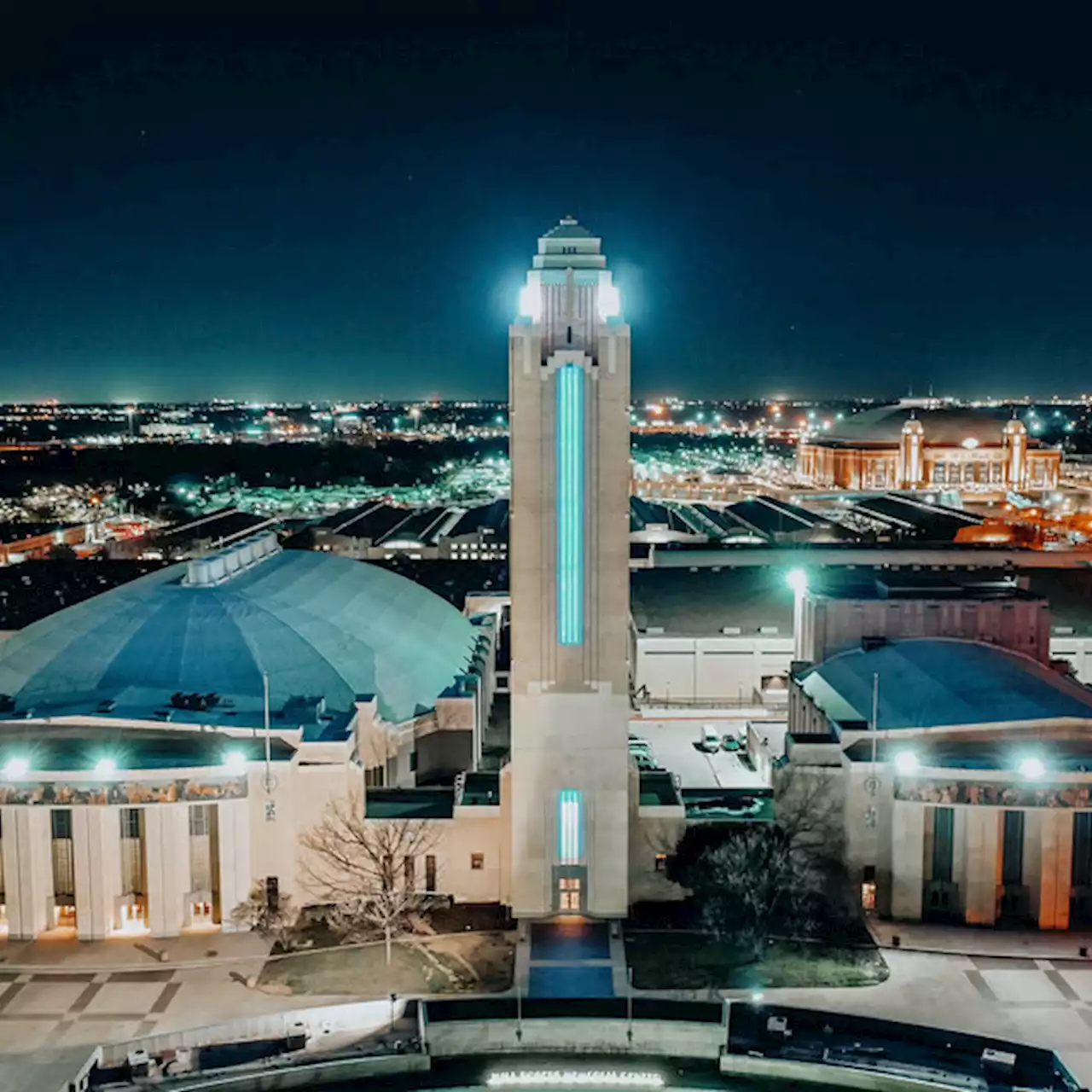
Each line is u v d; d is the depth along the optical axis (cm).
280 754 11856
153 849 11544
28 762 11488
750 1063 9662
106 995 10544
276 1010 10281
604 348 11512
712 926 11575
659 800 12588
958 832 11875
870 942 11431
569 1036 10038
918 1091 9256
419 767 14200
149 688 12912
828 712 13775
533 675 11750
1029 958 11150
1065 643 18762
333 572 16900
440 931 11700
